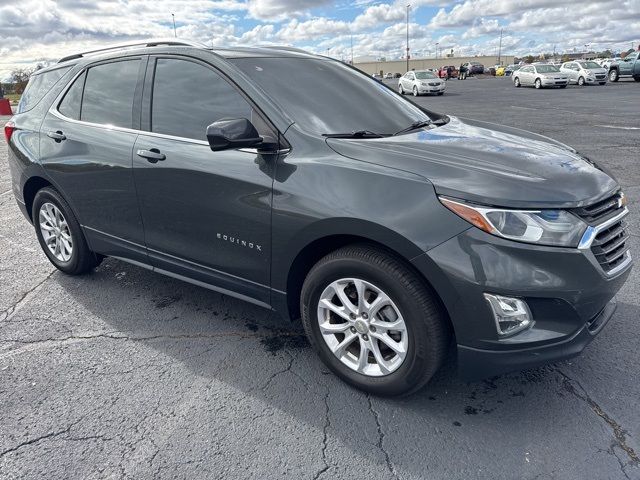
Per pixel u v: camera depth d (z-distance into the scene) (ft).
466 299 7.36
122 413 8.56
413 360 8.06
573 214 7.59
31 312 12.14
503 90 98.84
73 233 13.19
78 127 12.32
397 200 7.72
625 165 25.72
